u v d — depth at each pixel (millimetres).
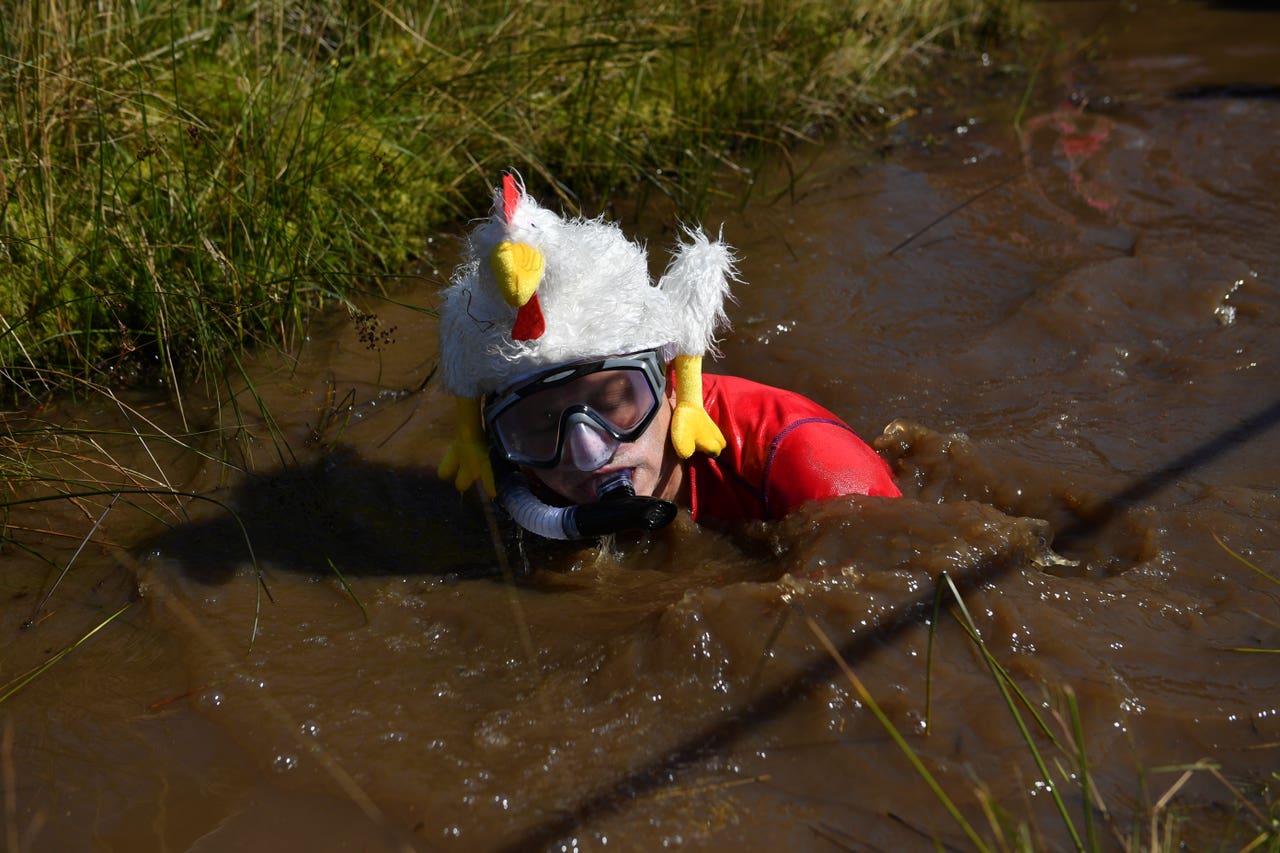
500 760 2225
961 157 5812
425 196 4996
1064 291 4191
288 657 2600
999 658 2373
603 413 2662
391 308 4434
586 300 2643
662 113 5703
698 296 2830
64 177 4254
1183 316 4051
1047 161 5645
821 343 4031
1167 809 2037
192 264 4180
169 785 2270
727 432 2990
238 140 4496
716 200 5340
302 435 3627
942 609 2459
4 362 3824
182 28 5129
